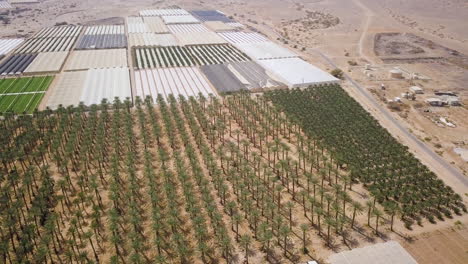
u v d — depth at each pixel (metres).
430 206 110.38
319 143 140.62
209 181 121.94
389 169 128.00
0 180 118.00
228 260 91.25
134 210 101.56
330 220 97.19
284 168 122.06
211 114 164.88
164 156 126.75
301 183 122.56
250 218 104.50
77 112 161.50
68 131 150.25
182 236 94.75
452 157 140.00
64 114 159.00
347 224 103.25
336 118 162.88
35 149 140.12
